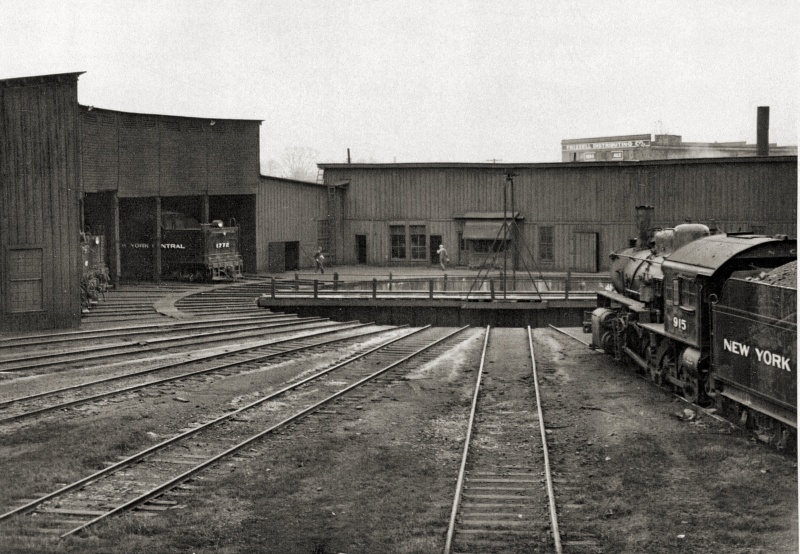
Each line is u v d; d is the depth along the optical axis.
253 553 9.56
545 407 16.91
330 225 53.62
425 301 35.59
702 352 16.08
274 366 21.69
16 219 25.98
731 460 12.59
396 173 53.22
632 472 12.26
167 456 13.34
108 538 9.84
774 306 12.82
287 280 41.72
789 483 11.38
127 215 42.28
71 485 11.63
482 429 15.12
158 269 40.91
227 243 42.06
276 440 14.32
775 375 12.79
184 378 19.56
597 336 23.98
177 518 10.60
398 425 15.44
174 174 40.44
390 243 53.69
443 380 19.97
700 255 16.89
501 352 24.94
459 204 52.25
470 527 10.22
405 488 11.78
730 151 68.25
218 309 33.22
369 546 9.71
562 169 50.16
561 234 50.47
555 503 10.98
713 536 9.69
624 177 49.03
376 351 24.78
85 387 18.22
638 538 9.71
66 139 26.66
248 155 44.12
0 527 10.15
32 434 14.46
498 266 50.78
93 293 32.59
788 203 46.47
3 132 25.67
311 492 11.66
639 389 18.72
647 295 20.44
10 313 25.98
